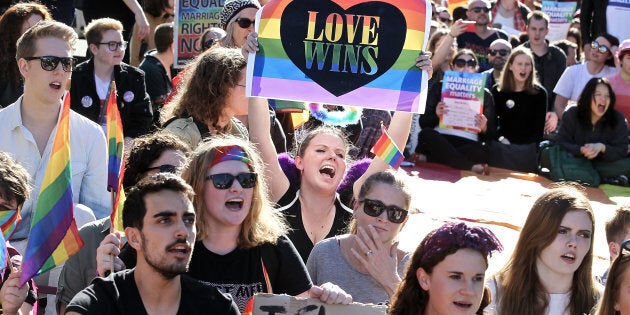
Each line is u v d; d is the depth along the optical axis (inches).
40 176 499.5
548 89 1082.7
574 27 1310.3
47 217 366.9
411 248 631.2
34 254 365.1
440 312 346.0
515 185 876.0
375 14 491.5
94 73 718.5
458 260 342.0
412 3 491.8
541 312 426.0
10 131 499.5
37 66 494.0
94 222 425.4
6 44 624.4
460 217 732.0
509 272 432.8
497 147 939.3
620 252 372.2
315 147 482.0
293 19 492.4
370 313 349.4
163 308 328.5
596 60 1011.9
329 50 493.4
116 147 402.9
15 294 362.0
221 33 735.1
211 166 380.5
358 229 429.4
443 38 969.5
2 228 395.5
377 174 433.7
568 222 421.7
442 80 960.3
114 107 404.5
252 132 502.9
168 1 979.9
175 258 323.6
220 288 377.7
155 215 322.7
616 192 895.1
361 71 493.4
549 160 925.8
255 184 384.5
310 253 450.6
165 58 826.8
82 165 502.6
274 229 390.9
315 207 488.4
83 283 418.3
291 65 492.7
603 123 925.2
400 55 492.7
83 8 987.3
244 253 384.8
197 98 505.0
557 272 426.3
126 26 984.3
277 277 389.7
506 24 1336.1
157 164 425.1
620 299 369.1
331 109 621.0
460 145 935.0
